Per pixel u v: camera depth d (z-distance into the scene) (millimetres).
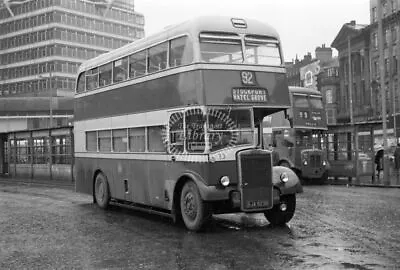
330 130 26547
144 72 12781
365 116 64250
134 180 13383
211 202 10625
